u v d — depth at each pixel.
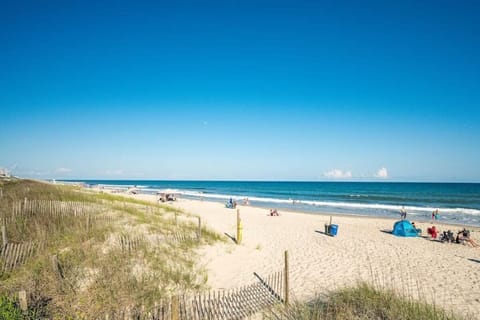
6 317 6.27
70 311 7.20
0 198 18.36
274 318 8.05
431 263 14.88
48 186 28.06
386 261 15.04
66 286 8.23
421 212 39.81
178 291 9.41
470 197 65.06
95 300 7.80
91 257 10.13
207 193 81.12
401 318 7.07
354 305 7.89
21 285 7.93
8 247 9.16
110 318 6.75
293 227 24.30
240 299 8.74
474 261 15.40
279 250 16.50
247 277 11.77
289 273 12.75
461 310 9.54
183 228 16.23
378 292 8.58
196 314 7.58
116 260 10.16
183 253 12.77
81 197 22.17
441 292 11.17
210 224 22.22
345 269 13.57
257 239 18.81
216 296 9.55
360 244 18.62
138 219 16.34
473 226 28.34
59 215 14.06
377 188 110.81
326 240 19.53
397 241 19.89
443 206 48.31
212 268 12.15
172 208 27.00
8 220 12.40
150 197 51.38
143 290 8.73
